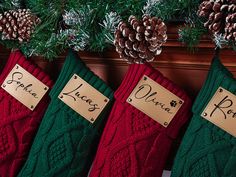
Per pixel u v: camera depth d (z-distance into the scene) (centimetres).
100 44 67
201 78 69
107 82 75
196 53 67
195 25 63
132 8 65
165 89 64
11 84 73
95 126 69
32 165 70
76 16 65
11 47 74
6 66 75
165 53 69
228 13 56
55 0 69
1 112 74
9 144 73
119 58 73
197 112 62
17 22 68
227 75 61
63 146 68
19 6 72
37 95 73
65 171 68
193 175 61
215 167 59
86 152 69
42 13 70
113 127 66
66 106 69
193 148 61
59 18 71
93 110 68
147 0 64
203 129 61
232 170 59
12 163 73
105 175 66
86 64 75
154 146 64
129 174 64
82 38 66
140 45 58
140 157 64
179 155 63
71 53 70
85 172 72
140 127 64
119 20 64
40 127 71
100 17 68
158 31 58
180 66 69
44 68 79
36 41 69
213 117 60
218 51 64
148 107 64
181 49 68
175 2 62
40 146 69
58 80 70
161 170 67
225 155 59
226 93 60
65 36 67
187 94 68
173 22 66
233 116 59
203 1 59
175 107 64
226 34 56
